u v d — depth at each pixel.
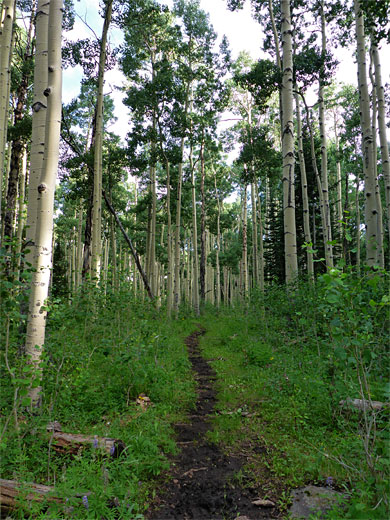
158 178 26.62
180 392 5.75
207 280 38.75
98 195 11.57
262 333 9.47
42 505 2.40
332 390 4.17
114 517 2.54
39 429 3.36
